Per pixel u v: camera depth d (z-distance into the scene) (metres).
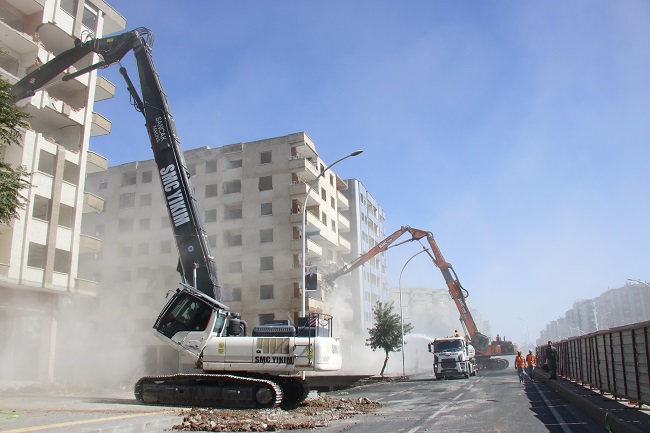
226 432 10.61
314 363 15.07
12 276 26.42
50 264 28.72
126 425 9.96
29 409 12.55
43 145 29.19
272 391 14.45
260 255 51.78
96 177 59.16
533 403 16.84
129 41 17.59
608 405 13.30
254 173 54.50
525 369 30.41
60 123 32.06
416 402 17.73
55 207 29.41
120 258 55.09
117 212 56.50
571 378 24.72
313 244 53.47
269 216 52.56
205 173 56.59
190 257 15.98
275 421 12.02
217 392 14.68
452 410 14.88
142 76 17.25
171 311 15.74
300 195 52.41
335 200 63.84
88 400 16.16
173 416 11.61
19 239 27.03
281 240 51.44
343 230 67.38
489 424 11.74
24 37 28.80
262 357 15.23
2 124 13.34
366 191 78.38
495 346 51.91
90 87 33.31
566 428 11.03
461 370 35.19
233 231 53.81
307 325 16.11
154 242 54.31
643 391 11.43
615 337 13.95
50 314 29.36
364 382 35.94
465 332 45.53
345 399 18.27
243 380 14.69
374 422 12.24
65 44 32.88
